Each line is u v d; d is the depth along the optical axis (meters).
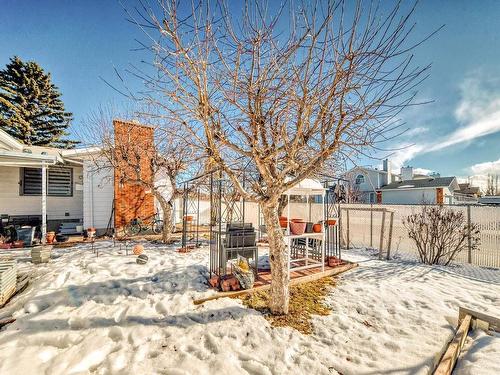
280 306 3.61
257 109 3.01
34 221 9.69
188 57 2.65
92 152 9.63
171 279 4.79
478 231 6.69
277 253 3.64
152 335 3.03
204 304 3.81
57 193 10.15
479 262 6.75
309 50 2.55
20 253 6.98
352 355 2.75
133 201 10.51
